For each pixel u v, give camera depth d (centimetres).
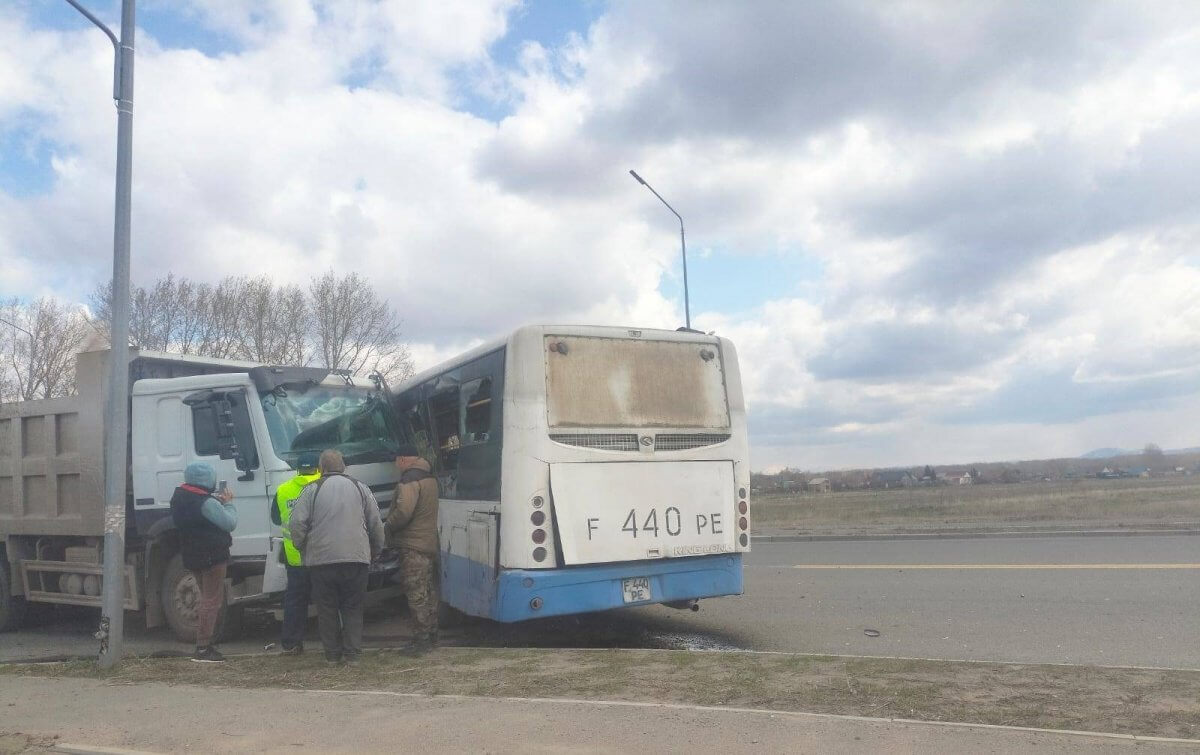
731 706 573
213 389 954
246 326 3641
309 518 755
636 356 873
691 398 893
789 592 1252
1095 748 473
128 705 649
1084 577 1262
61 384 3712
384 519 995
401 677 699
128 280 827
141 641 1012
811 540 2134
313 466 923
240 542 923
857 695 588
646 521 845
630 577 838
